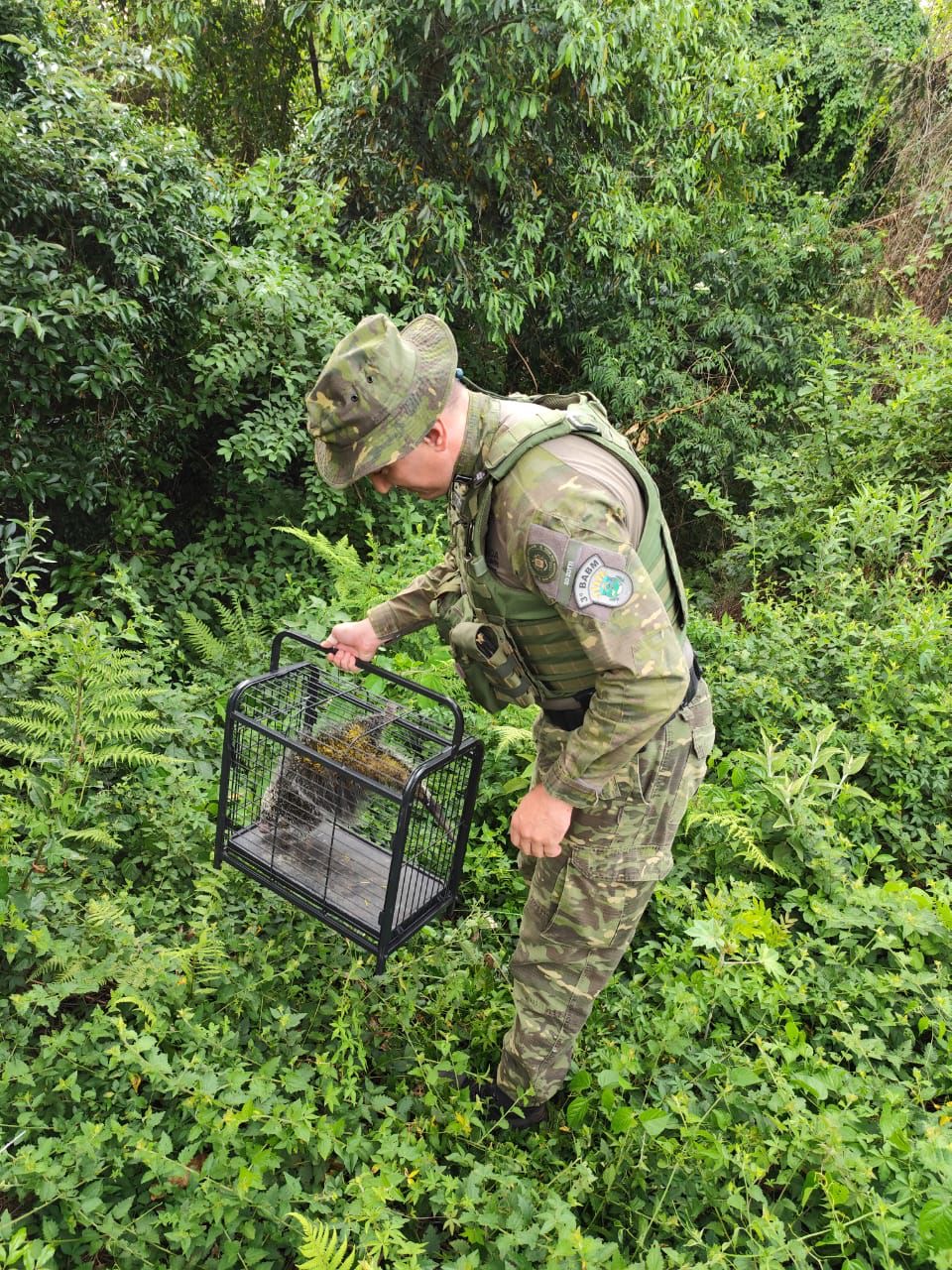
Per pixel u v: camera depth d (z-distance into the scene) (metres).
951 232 7.60
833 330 8.42
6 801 2.33
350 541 5.30
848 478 5.45
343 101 6.00
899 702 3.47
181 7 7.28
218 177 5.10
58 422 4.27
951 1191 1.68
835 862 2.78
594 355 7.72
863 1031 2.30
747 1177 1.74
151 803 2.60
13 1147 1.68
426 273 5.95
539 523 1.49
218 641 3.72
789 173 10.41
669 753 1.82
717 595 5.91
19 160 3.78
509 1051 1.98
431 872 2.15
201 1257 1.58
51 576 4.42
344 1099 1.90
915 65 8.55
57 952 1.91
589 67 5.68
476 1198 1.68
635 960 2.46
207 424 5.30
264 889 2.40
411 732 2.25
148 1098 1.80
